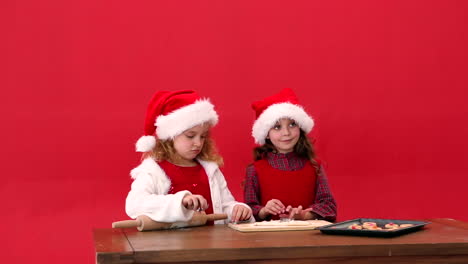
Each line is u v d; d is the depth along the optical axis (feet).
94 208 8.19
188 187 6.57
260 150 7.93
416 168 8.82
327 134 8.70
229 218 6.63
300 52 8.66
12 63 8.02
